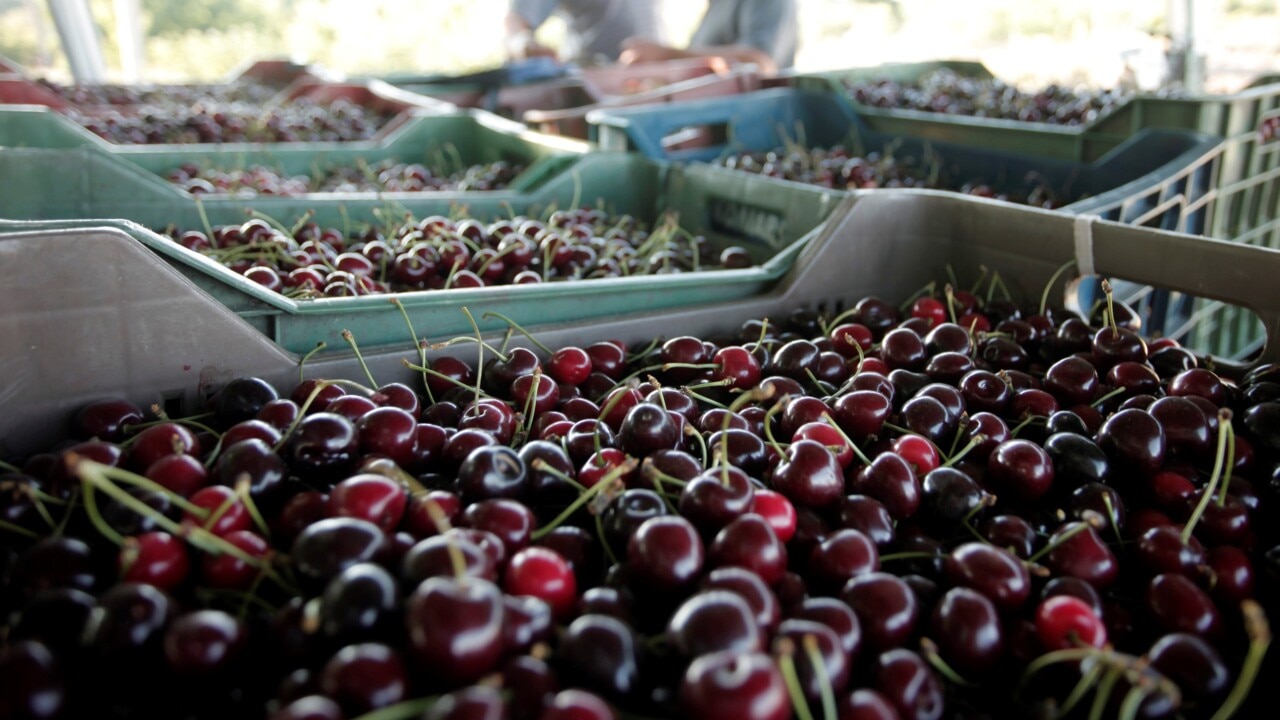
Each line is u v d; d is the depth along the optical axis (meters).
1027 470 0.36
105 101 1.42
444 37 3.58
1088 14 2.64
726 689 0.21
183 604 0.28
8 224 0.41
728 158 1.05
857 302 0.62
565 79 1.39
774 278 0.60
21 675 0.22
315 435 0.34
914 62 1.31
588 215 0.81
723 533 0.29
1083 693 0.27
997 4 2.93
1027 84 1.46
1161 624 0.30
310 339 0.47
